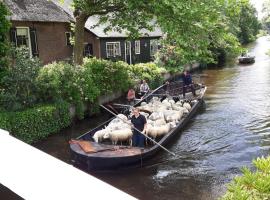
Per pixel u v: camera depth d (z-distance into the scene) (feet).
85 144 30.09
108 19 56.54
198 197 24.57
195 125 43.16
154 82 71.10
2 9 38.17
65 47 71.77
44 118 37.88
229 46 45.42
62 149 35.06
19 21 60.18
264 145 35.45
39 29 65.26
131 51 91.09
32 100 38.17
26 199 4.65
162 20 40.29
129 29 49.96
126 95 60.34
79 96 44.19
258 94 63.72
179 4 37.88
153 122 36.45
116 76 55.47
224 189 25.71
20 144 6.48
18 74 36.94
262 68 103.09
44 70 42.04
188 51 41.75
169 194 25.18
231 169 29.45
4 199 5.59
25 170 5.30
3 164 5.63
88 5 49.32
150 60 98.73
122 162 28.17
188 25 40.40
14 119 33.91
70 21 71.00
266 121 44.78
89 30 76.74
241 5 41.81
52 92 41.11
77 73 44.98
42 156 5.78
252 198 7.86
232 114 48.83
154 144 33.63
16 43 60.75
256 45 193.88
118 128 33.53
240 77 86.94
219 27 43.42
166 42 45.39
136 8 44.21
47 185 4.72
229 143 36.29
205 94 65.82
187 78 58.13
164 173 28.73
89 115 48.08
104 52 81.46
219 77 88.69
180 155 32.73
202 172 28.89
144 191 25.75
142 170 29.14
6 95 35.47
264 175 8.43
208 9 39.32
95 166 27.86
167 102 46.37
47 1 70.08
